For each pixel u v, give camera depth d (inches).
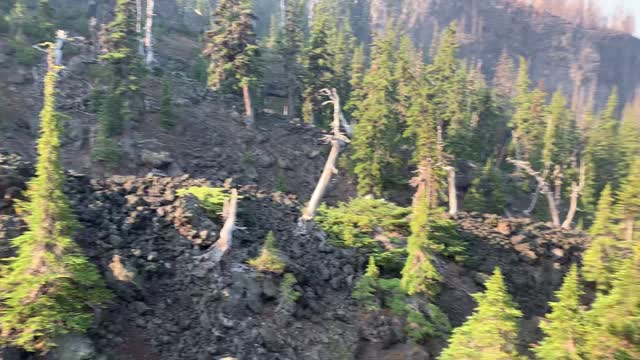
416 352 943.0
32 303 716.0
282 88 3046.3
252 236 1061.8
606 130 2874.0
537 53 7598.4
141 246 944.9
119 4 1907.0
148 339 828.0
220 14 2292.1
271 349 870.4
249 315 906.7
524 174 2645.2
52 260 739.4
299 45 2669.8
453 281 1261.1
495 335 735.1
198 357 824.9
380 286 1040.8
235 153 2043.6
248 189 1221.1
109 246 914.1
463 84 2827.3
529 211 2343.8
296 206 1242.6
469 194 2156.7
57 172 771.4
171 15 3964.1
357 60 2689.5
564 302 759.7
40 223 749.3
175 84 2374.5
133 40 1935.3
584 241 1492.4
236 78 2306.8
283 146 2203.5
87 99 2006.6
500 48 7490.2
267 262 967.0
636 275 758.5
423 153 1512.1
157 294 901.8
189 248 975.6
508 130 3149.6
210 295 902.4
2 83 1991.9
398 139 2257.6
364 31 6235.2
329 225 1215.6
